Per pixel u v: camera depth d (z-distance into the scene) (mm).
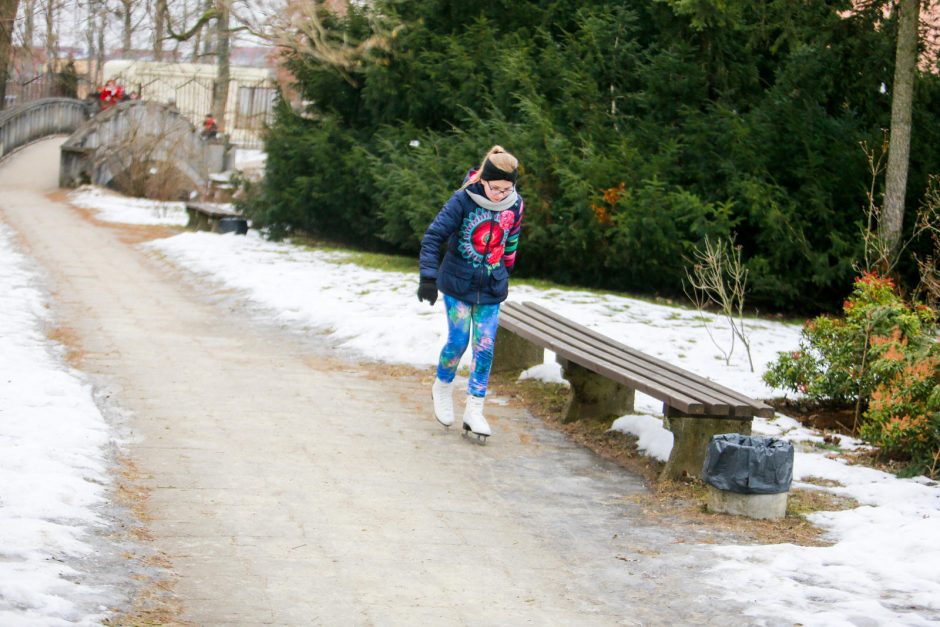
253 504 6355
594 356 8094
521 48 17594
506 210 7707
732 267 14633
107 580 4914
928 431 7723
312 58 19922
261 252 18781
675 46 16516
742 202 15062
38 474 6211
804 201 15109
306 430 8117
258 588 5105
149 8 28547
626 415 8547
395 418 8656
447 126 19188
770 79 17438
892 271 13656
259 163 40031
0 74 36906
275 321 12805
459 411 9023
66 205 27562
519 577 5539
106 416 8023
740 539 6230
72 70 45469
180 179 31906
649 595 5328
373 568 5508
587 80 16859
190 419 8156
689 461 7262
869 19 15094
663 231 14891
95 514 5816
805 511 6785
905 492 7141
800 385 9406
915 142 15219
